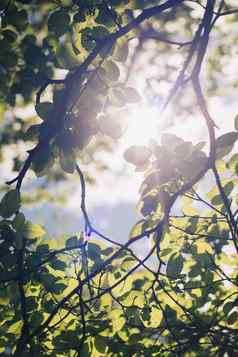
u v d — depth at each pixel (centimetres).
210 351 498
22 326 446
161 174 398
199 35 470
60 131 390
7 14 448
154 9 422
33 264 429
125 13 443
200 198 436
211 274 480
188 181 416
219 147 387
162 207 414
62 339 444
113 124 391
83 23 427
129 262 471
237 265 500
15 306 451
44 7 452
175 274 429
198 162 395
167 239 459
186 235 471
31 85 440
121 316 471
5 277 425
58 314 466
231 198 438
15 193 392
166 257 467
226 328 457
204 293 491
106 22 407
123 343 462
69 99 396
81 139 390
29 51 435
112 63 400
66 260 450
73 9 436
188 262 497
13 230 409
